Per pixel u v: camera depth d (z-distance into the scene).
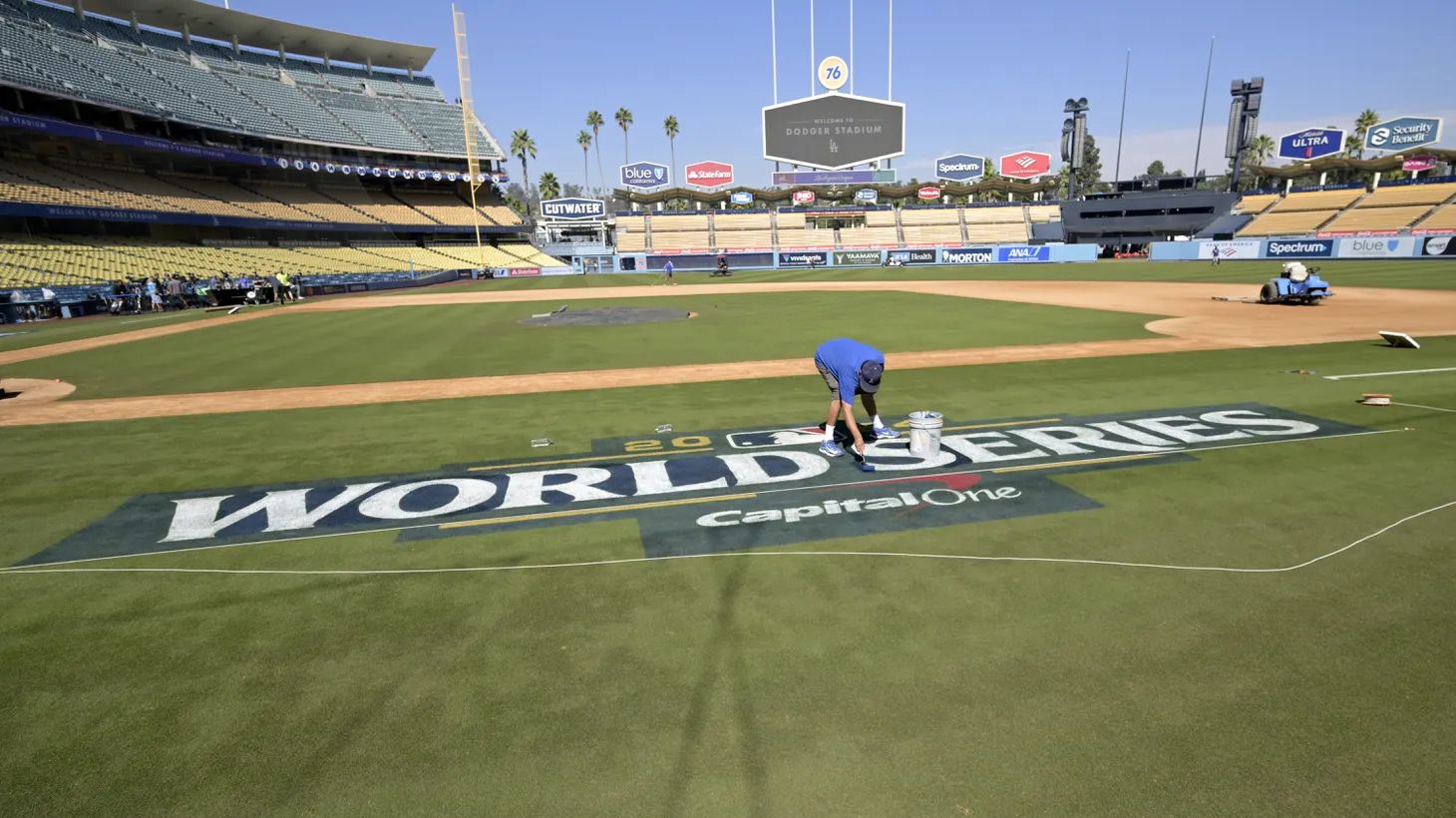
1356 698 3.18
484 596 4.38
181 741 3.11
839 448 7.27
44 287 29.22
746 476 6.56
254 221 45.56
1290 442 7.11
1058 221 71.00
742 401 9.86
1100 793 2.67
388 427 8.92
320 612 4.23
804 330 17.83
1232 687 3.28
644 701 3.28
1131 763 2.82
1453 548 4.67
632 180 74.25
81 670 3.68
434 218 60.50
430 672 3.57
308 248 49.94
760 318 21.16
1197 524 5.17
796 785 2.75
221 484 6.81
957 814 2.59
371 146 56.81
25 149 39.69
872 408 7.49
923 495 5.92
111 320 27.58
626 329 19.17
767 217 73.94
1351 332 15.05
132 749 3.07
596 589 4.42
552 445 7.86
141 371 14.09
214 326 23.19
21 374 14.08
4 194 33.16
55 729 3.21
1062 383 10.42
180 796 2.79
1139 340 14.58
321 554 5.07
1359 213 57.53
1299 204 63.34
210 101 48.28
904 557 4.75
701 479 6.52
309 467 7.29
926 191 72.81
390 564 4.88
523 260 64.88
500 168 66.75
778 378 11.55
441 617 4.12
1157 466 6.49
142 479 7.04
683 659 3.61
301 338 18.91
